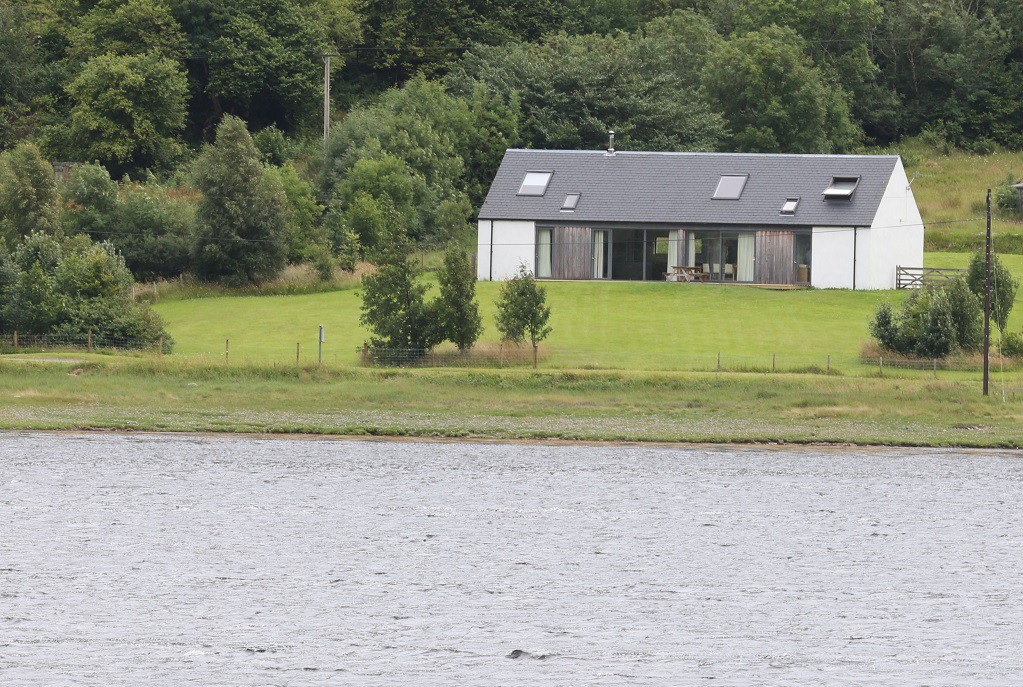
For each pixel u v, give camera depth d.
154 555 147.12
